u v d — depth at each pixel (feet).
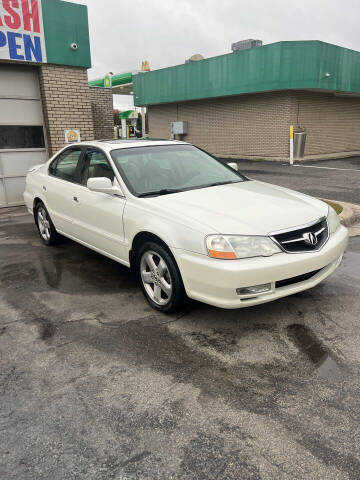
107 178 13.83
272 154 61.00
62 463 7.14
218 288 10.56
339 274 15.55
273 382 9.20
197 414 8.25
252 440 7.53
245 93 59.41
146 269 13.23
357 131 70.90
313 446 7.34
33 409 8.55
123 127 111.55
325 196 30.76
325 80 53.62
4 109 28.99
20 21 26.84
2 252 19.72
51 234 19.66
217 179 15.12
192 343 10.94
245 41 61.72
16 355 10.66
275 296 10.94
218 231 10.69
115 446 7.50
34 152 30.83
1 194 30.17
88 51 30.35
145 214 12.51
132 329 11.82
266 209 11.93
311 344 10.73
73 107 30.94
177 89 70.33
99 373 9.75
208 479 6.73
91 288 15.01
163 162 15.28
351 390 8.85
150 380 9.41
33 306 13.61
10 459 7.26
